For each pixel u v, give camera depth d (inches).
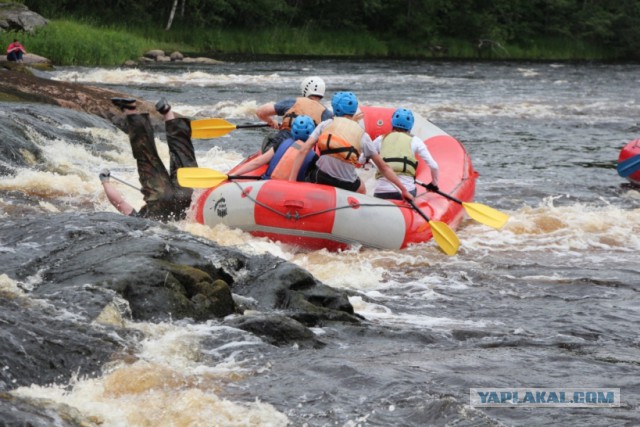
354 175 668.7
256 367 377.1
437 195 730.2
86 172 900.6
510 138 1360.7
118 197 657.0
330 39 3828.7
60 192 791.7
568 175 1047.0
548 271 612.1
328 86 2129.7
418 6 4072.3
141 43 3006.9
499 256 654.5
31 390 333.4
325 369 377.1
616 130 1486.2
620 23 4377.5
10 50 2042.3
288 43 3683.6
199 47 3469.5
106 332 385.4
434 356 408.8
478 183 981.2
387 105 1736.0
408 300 531.2
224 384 357.1
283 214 632.4
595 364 405.7
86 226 514.9
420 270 604.7
